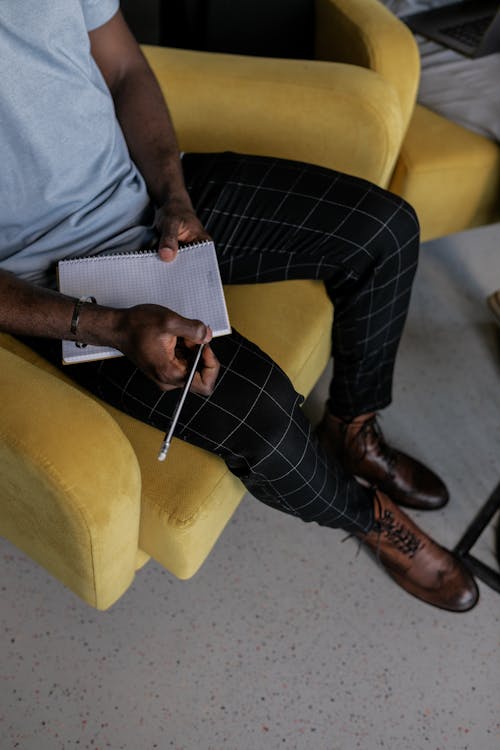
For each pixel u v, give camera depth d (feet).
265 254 3.58
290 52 5.10
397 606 4.03
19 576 4.04
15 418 2.42
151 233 3.43
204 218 3.63
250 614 3.95
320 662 3.79
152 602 3.97
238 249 3.60
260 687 3.69
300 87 3.90
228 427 2.95
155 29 4.86
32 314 2.78
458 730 3.60
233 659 3.78
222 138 4.15
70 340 2.84
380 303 3.69
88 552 2.59
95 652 3.76
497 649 3.90
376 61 4.27
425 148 4.60
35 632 3.82
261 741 3.51
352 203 3.56
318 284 3.71
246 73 3.99
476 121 4.71
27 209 3.06
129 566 2.98
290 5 4.84
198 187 3.69
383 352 3.92
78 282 3.05
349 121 3.87
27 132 2.88
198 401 2.96
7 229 3.11
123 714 3.57
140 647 3.80
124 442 2.56
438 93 4.92
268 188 3.63
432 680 3.76
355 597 4.06
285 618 3.95
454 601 3.97
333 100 3.86
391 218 3.56
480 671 3.81
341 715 3.61
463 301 5.74
